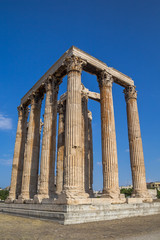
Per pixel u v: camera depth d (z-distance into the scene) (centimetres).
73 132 1872
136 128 2603
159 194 5591
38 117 2941
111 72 2569
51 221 1466
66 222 1325
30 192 2534
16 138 3284
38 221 1527
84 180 2666
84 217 1435
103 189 2027
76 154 1808
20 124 3356
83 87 3212
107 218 1573
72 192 1658
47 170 2203
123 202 1972
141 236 952
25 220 1630
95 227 1217
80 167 1803
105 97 2356
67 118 1950
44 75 2808
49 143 2314
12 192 2989
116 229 1152
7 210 2391
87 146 2897
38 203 2012
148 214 1978
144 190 2327
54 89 2583
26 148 2748
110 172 2034
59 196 1700
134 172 2428
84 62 2239
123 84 2780
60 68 2444
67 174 1753
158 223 1389
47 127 2373
